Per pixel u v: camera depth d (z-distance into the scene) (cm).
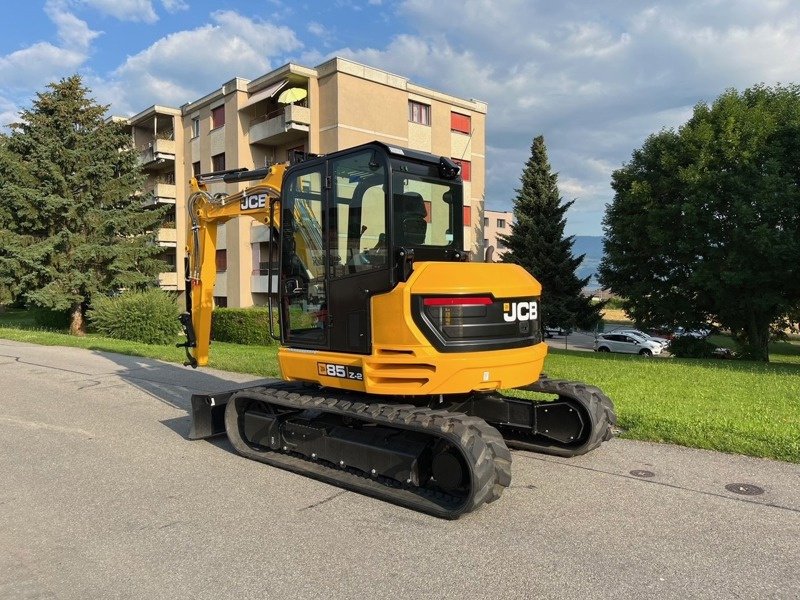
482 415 655
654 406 787
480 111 3519
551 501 494
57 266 2448
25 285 2403
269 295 618
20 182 2412
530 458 610
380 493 500
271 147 3212
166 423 784
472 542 419
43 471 589
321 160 559
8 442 695
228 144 3216
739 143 2178
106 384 1080
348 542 422
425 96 3178
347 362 530
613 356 1870
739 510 470
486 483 439
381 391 508
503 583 361
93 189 2523
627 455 616
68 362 1382
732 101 2281
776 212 2089
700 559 389
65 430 748
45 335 2042
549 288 2936
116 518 470
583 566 382
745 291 2247
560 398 627
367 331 516
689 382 1023
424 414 480
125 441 696
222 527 451
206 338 785
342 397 561
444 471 466
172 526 454
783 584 357
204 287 777
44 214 2405
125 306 2084
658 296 2552
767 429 653
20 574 380
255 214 693
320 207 562
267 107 3152
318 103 2877
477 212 3541
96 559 401
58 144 2419
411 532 438
